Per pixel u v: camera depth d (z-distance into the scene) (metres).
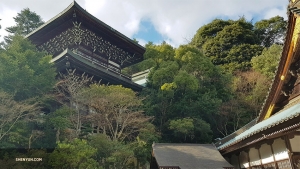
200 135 26.19
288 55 13.54
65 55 25.41
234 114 30.77
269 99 15.50
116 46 35.72
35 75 19.14
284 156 12.81
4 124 15.50
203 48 49.16
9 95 16.17
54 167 13.71
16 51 19.03
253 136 14.02
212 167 15.48
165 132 26.98
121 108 22.09
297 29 12.91
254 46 44.47
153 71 32.34
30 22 47.75
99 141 17.16
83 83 25.62
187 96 28.52
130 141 21.98
